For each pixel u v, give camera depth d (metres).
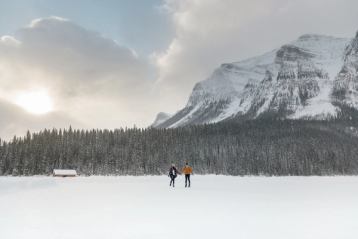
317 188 36.72
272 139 181.25
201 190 33.12
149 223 14.05
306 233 12.02
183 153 148.25
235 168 139.12
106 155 136.88
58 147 135.25
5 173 118.62
